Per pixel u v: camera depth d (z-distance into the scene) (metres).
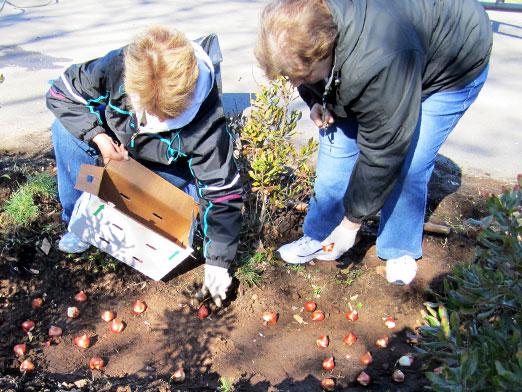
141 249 1.44
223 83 2.95
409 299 1.61
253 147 1.62
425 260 1.73
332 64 1.10
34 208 1.72
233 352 1.45
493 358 0.97
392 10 1.08
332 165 1.52
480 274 0.99
